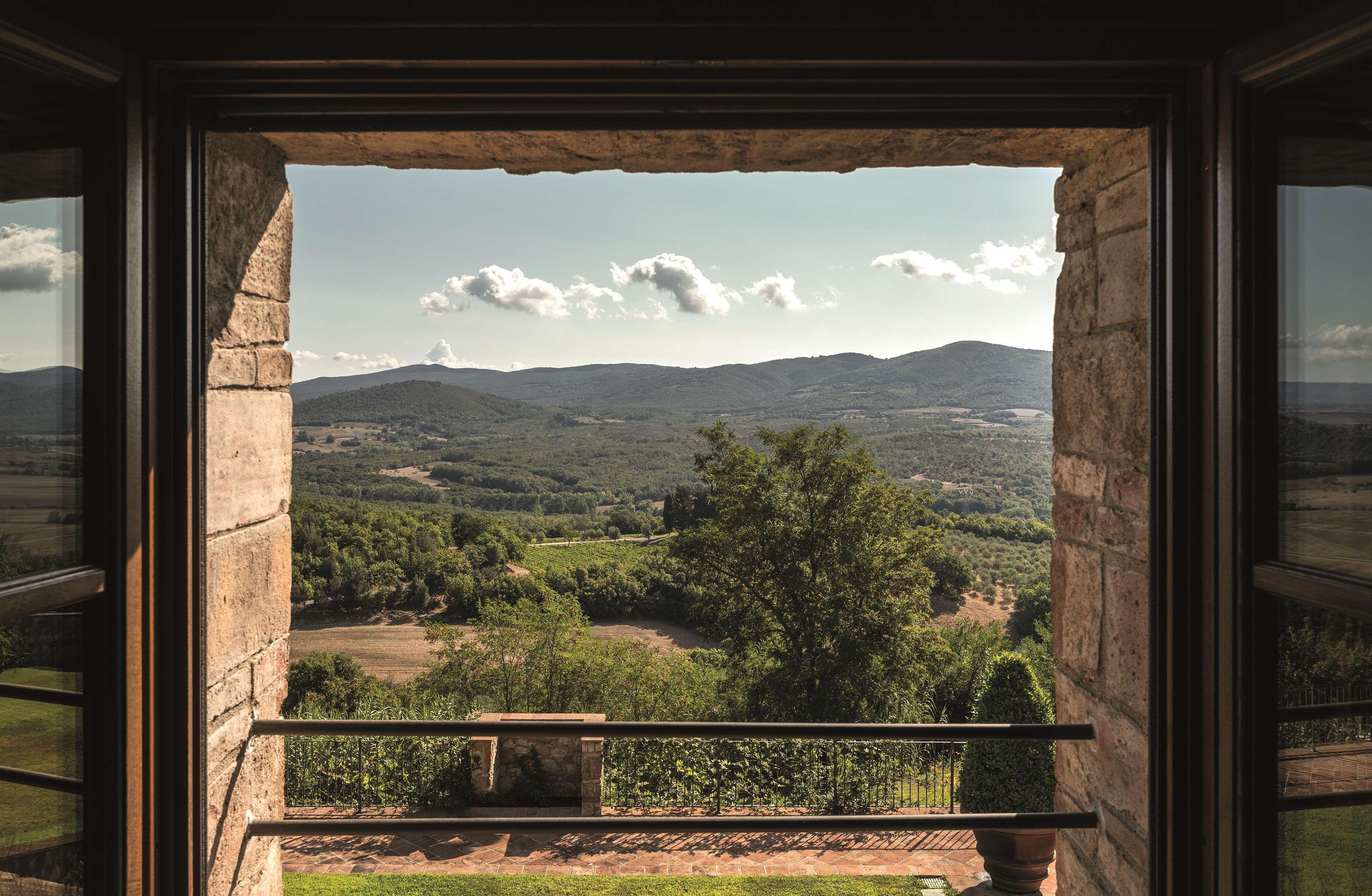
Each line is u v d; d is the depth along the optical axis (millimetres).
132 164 1252
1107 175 1919
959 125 1460
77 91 1178
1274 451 1217
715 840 5887
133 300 1263
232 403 1884
